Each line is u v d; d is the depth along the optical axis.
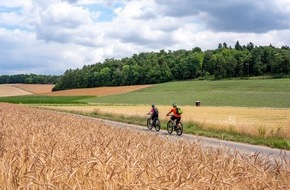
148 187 3.95
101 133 11.66
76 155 5.97
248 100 94.19
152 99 108.25
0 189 4.72
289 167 5.37
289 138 23.83
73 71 190.75
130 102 104.75
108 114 52.53
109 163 4.93
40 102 104.62
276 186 4.48
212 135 26.64
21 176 4.78
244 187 4.41
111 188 4.18
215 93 111.44
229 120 34.97
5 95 153.50
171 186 4.07
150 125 32.94
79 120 22.34
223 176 4.74
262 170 4.83
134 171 4.68
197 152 6.93
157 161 5.43
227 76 177.50
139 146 7.32
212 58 184.25
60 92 145.50
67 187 4.24
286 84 121.69
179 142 8.40
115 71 180.38
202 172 5.00
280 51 181.25
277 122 38.78
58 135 10.55
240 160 5.62
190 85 135.62
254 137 25.11
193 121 33.53
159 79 175.12
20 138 9.34
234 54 187.75
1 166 5.32
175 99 105.31
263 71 178.50
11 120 18.70
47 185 4.18
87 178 4.45
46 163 5.32
